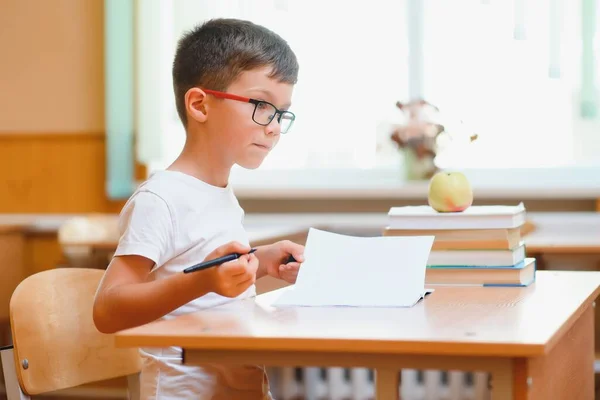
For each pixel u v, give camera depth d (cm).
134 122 391
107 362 164
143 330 116
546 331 111
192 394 150
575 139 360
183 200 154
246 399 157
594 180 361
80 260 331
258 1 379
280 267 163
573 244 276
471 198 172
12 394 152
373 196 378
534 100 362
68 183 409
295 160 381
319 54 377
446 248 165
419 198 379
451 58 369
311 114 378
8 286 354
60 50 409
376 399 114
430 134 362
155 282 133
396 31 373
